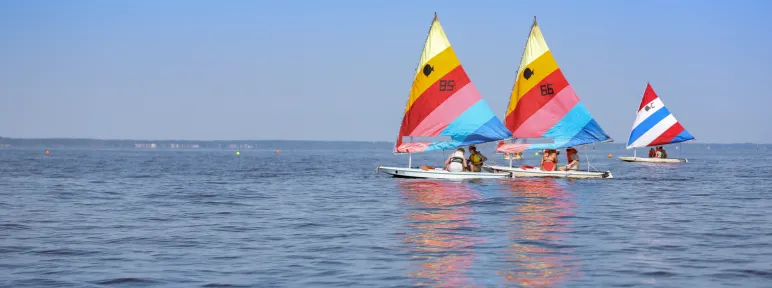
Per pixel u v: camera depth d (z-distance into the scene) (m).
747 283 20.81
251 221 35.22
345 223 34.31
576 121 65.62
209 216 37.53
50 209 41.12
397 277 21.75
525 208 40.62
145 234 30.59
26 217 36.94
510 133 64.06
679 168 99.62
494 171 65.81
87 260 24.56
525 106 66.00
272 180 70.38
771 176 77.00
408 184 58.47
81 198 48.66
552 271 22.48
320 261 24.28
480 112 63.03
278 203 44.88
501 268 22.94
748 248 26.47
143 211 40.06
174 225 33.69
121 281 21.36
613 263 23.67
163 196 50.41
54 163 121.88
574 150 66.19
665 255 25.08
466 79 62.72
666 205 42.91
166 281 21.36
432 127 63.03
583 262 23.84
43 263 24.02
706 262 23.80
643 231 31.05
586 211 39.19
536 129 66.06
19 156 184.25
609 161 140.50
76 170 92.69
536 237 29.27
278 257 25.05
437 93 62.72
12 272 22.59
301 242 28.28
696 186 59.88
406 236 29.75
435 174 62.72
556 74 65.56
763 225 33.16
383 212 39.12
